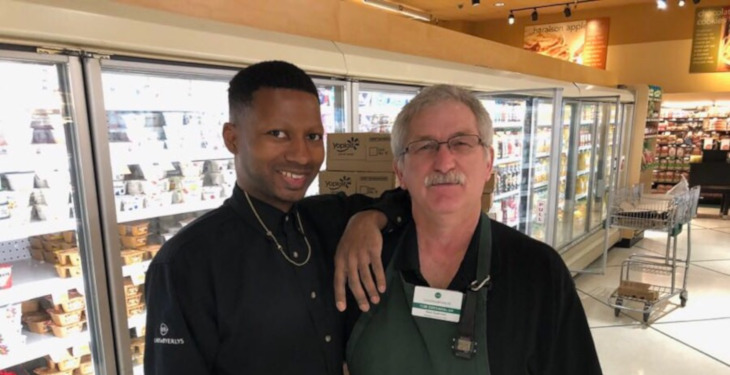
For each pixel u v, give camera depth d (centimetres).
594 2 851
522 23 996
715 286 443
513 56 484
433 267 108
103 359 177
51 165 164
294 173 95
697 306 395
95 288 170
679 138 881
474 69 361
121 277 176
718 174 767
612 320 368
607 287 442
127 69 168
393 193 124
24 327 194
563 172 479
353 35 303
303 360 98
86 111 158
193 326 90
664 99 844
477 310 97
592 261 514
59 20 147
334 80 247
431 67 314
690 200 396
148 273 94
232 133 99
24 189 169
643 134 603
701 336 339
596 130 536
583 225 543
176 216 246
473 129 97
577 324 101
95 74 157
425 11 945
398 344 103
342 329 109
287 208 102
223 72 194
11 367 191
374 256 101
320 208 122
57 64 152
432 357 99
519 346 96
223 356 92
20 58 142
